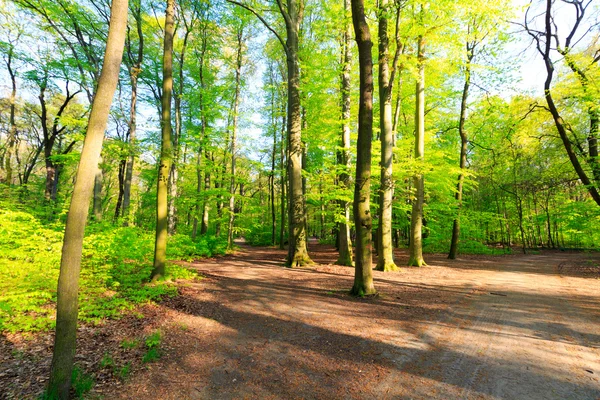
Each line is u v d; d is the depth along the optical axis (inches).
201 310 252.2
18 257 274.2
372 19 423.5
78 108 912.3
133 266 360.5
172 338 191.9
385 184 447.2
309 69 514.0
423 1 353.1
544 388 131.7
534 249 990.4
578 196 849.5
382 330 205.0
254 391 133.2
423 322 221.1
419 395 127.9
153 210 860.0
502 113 603.8
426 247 848.9
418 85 502.3
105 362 154.3
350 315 237.8
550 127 556.4
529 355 165.2
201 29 684.1
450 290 328.2
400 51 398.0
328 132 553.6
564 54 456.4
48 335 181.6
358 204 294.2
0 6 554.9
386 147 444.8
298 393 131.0
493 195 973.2
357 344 182.2
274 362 160.6
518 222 988.6
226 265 513.7
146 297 272.2
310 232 1820.9
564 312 245.6
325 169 559.5
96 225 425.4
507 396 126.0
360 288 295.3
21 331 182.2
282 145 868.0
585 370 147.6
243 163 993.5
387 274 422.6
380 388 133.9
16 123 881.5
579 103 498.0
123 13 137.6
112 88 135.0
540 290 331.3
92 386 134.6
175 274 366.9
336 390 133.0
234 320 227.8
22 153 1081.4
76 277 128.9
